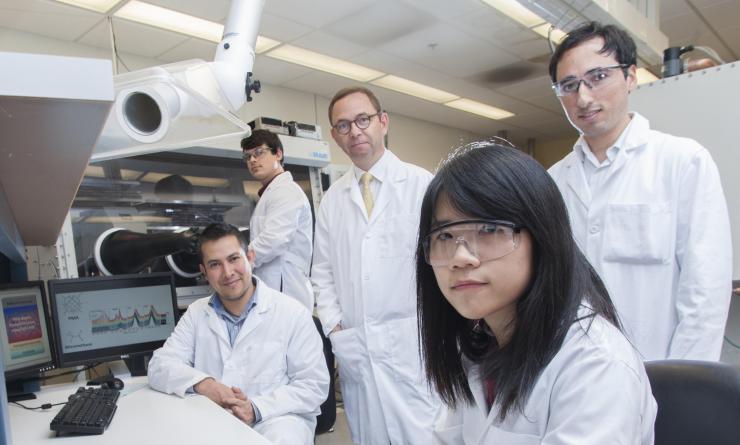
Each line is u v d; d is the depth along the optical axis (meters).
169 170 2.66
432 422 1.49
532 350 0.56
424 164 6.32
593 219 1.30
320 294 1.75
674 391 0.75
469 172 0.54
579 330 0.55
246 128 0.78
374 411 1.53
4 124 0.44
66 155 0.57
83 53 3.40
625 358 0.53
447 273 0.57
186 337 1.55
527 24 3.51
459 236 0.55
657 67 2.80
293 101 4.82
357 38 3.66
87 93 0.38
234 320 1.56
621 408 0.50
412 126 6.20
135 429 1.07
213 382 1.36
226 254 1.48
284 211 2.19
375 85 4.81
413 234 1.55
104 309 1.59
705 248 1.11
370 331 1.54
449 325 0.71
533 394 0.57
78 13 2.96
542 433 0.58
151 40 3.44
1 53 0.36
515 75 4.66
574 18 2.14
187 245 1.69
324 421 1.60
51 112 0.42
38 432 1.08
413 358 1.52
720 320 1.08
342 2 3.11
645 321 1.20
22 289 1.42
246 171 3.01
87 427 1.05
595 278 0.61
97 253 1.87
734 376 0.72
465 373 0.71
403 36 3.66
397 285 1.55
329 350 1.66
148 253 1.79
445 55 4.07
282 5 3.11
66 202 0.94
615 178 1.28
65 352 1.50
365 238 1.61
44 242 1.63
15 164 0.60
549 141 7.88
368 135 1.62
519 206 0.53
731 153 1.63
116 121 0.59
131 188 2.54
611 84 1.19
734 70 1.62
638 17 2.35
